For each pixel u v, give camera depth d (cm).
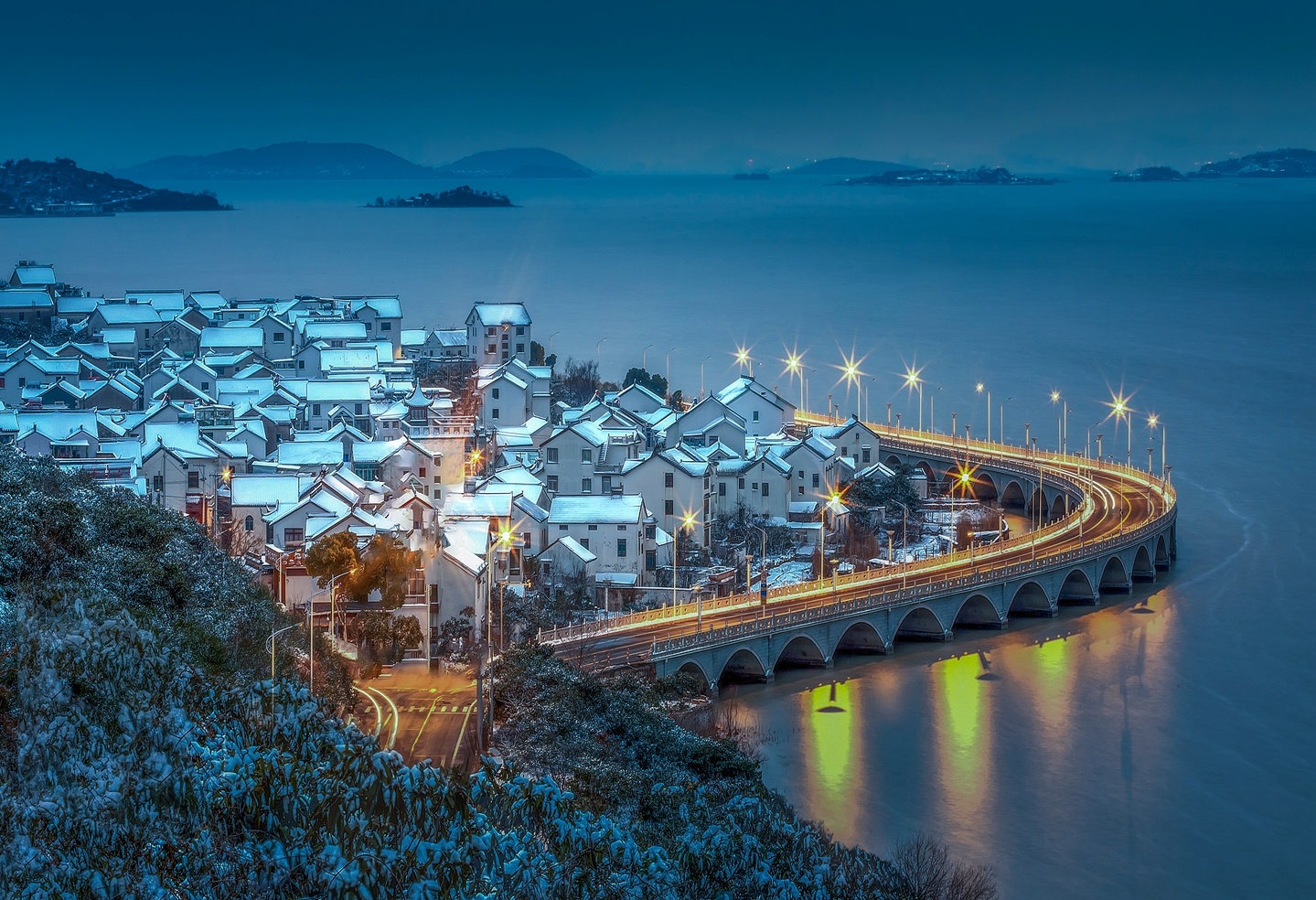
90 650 9681
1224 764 17275
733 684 19475
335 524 19638
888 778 16562
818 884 10569
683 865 9994
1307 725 18438
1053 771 16938
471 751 13738
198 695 9888
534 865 8688
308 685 13875
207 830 8344
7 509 13262
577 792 12350
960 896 13412
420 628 17412
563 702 14838
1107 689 19625
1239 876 14762
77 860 7975
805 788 16200
